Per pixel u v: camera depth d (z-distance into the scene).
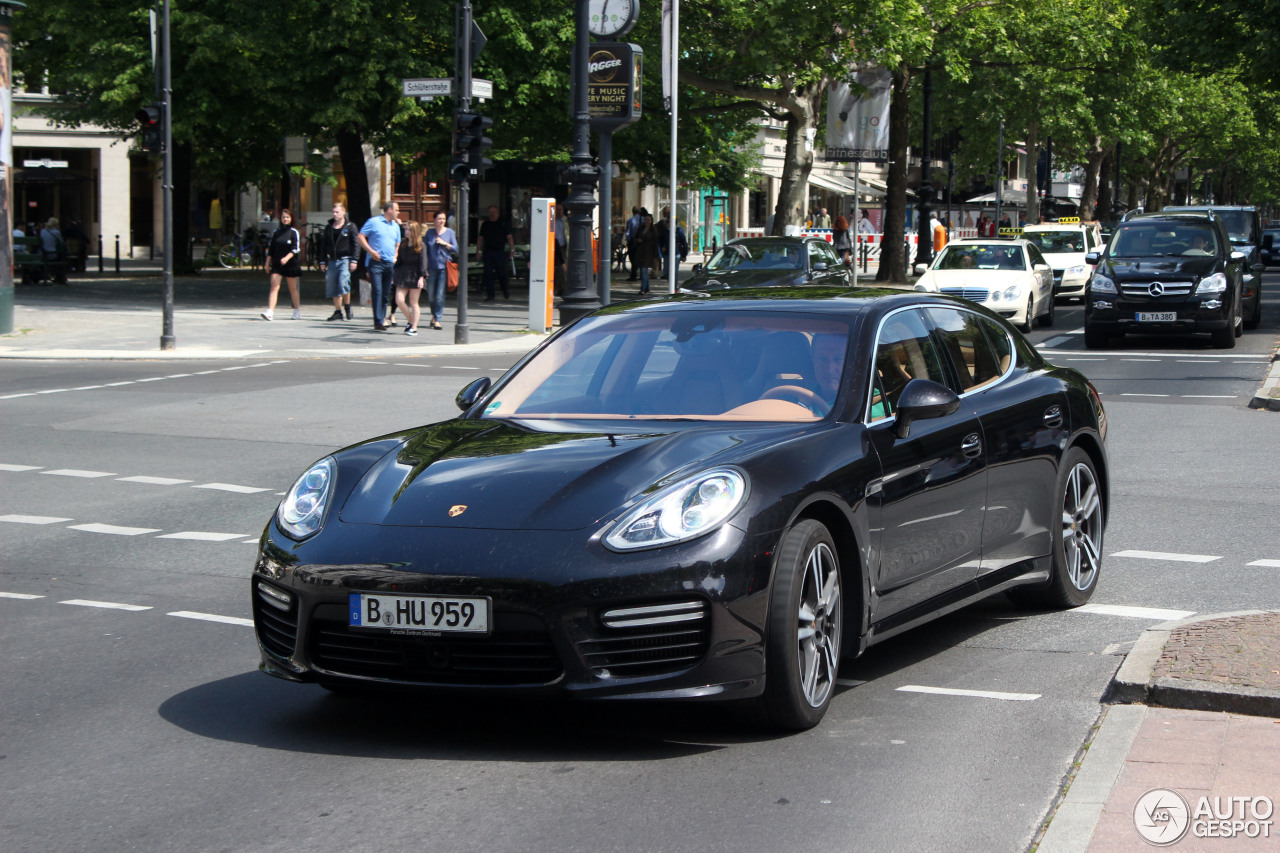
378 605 6.02
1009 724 6.48
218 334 29.75
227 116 40.03
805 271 31.66
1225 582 9.45
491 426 7.18
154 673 7.61
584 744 6.27
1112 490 12.99
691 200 81.00
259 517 12.28
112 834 5.27
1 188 28.75
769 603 6.07
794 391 7.10
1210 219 29.08
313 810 5.49
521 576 5.86
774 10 38.31
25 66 44.53
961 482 7.50
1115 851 4.75
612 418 7.16
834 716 6.66
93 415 18.39
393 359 26.08
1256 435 16.47
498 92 40.38
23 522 12.06
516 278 50.97
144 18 38.84
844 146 39.50
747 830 5.20
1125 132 70.88
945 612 7.52
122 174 68.19
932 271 33.84
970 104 65.00
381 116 39.00
